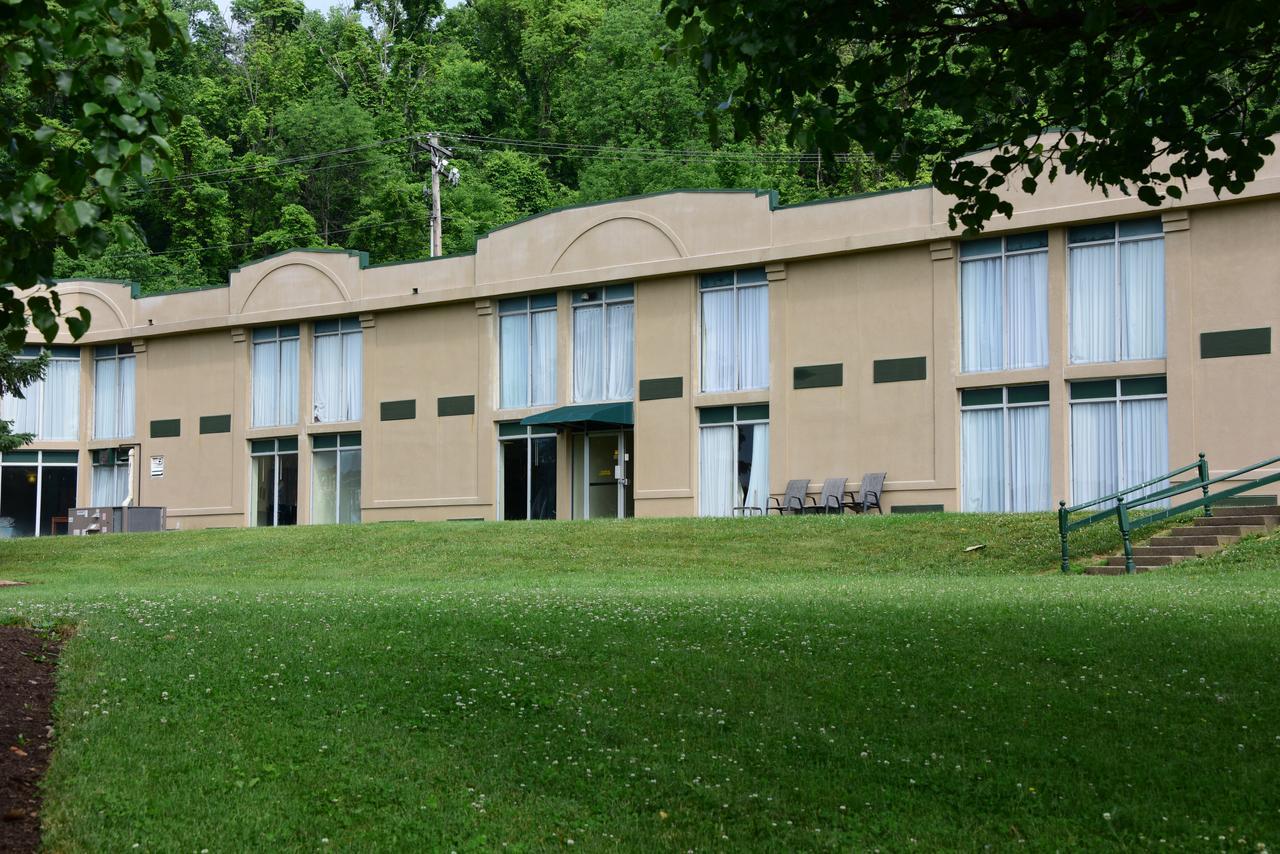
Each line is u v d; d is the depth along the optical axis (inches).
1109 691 434.6
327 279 1659.7
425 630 548.4
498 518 1525.6
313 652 504.4
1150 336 1171.9
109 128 307.9
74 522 1627.7
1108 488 1185.4
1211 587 714.2
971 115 475.2
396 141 3189.0
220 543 1279.5
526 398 1523.1
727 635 528.4
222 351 1752.0
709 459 1398.9
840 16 435.5
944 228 1248.2
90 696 435.5
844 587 776.9
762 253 1350.9
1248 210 1119.6
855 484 1296.8
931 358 1266.0
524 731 414.0
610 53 3152.1
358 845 333.1
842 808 353.4
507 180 3102.9
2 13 305.7
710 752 394.0
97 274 2701.8
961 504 1256.8
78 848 321.7
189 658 492.1
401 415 1599.4
